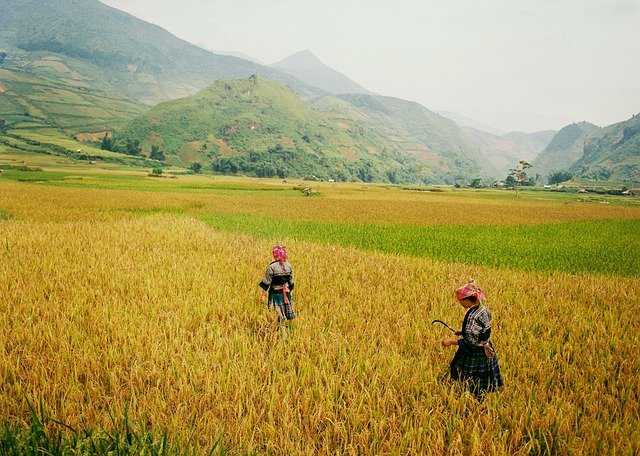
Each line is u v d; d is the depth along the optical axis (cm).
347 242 2266
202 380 525
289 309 759
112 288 937
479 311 531
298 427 447
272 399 475
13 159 15175
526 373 595
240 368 554
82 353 583
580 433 458
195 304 831
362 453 422
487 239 2658
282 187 10238
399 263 1527
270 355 598
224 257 1429
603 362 646
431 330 754
